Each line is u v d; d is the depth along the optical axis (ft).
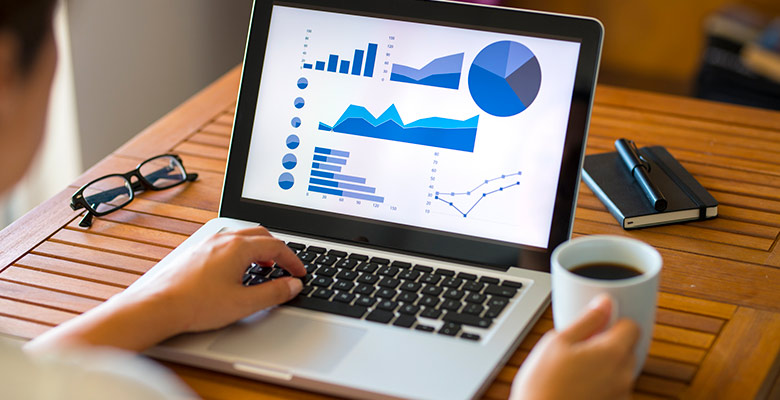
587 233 3.37
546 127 3.10
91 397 1.51
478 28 3.22
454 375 2.46
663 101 4.52
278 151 3.35
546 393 2.05
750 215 3.50
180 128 4.24
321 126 3.33
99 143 7.50
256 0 3.42
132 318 2.48
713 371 2.59
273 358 2.54
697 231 3.40
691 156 3.94
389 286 2.91
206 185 3.73
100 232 3.34
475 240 3.10
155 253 3.21
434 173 3.19
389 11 3.32
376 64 3.30
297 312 2.77
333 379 2.44
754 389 2.51
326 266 3.03
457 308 2.78
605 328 2.23
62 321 2.78
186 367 2.60
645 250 2.49
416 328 2.68
